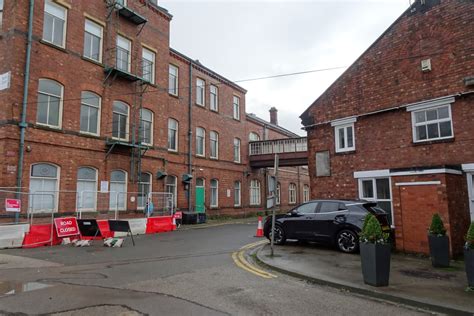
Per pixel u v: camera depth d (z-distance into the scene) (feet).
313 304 19.31
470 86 34.88
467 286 21.80
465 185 34.12
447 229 30.12
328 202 37.27
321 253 33.94
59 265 29.32
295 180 132.16
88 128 55.21
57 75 50.93
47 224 42.34
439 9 37.93
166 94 71.67
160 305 18.66
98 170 55.57
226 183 91.86
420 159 37.96
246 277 25.30
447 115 36.76
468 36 35.53
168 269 27.73
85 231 44.24
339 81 46.55
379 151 41.57
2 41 47.29
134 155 62.08
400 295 20.03
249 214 100.07
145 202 63.98
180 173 75.61
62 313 17.37
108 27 59.41
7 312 17.49
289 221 38.88
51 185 49.19
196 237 49.34
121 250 37.63
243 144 101.19
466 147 34.71
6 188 42.09
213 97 91.04
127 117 61.87
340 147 46.01
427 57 38.37
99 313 17.38
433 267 27.32
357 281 23.17
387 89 41.57
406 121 39.60
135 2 65.41
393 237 36.78
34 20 48.75
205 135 85.56
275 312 17.87
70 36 53.31
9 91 45.27
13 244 39.01
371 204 35.58
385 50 42.27
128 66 63.36
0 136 44.86
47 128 48.85
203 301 19.47
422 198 31.99
